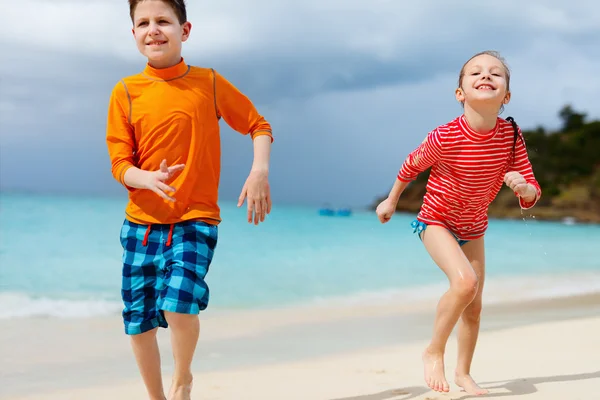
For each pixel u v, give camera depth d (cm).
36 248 1140
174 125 287
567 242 1856
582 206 4012
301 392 356
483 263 345
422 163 332
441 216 334
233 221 2298
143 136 290
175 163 288
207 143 294
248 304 709
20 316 598
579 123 4778
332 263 1087
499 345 484
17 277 823
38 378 392
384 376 395
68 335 524
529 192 304
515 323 609
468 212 333
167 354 468
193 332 274
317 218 3022
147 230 285
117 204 3566
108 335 528
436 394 342
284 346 498
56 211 2484
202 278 278
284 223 2409
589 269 1120
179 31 295
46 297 693
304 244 1422
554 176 4350
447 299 312
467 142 316
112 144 294
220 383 378
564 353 452
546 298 805
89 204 3481
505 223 3491
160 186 267
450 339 528
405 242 1550
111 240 1307
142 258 285
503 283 951
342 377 392
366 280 906
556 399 323
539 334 536
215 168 298
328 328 582
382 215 356
